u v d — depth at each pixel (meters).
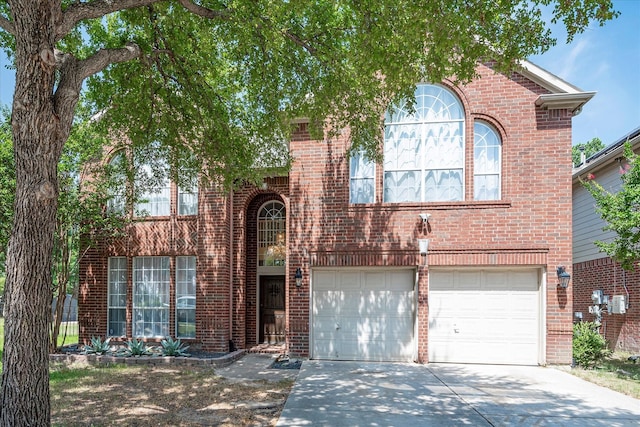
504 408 6.97
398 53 6.57
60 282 11.84
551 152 10.68
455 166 11.19
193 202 12.77
